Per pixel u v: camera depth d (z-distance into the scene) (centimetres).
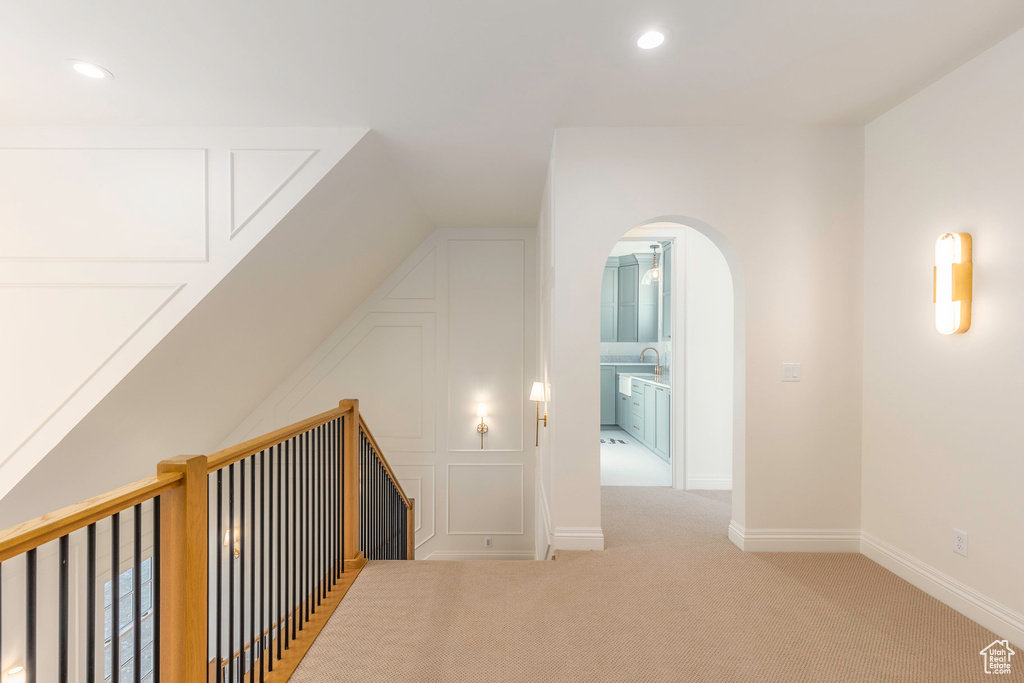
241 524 171
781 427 302
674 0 194
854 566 280
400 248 531
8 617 277
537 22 208
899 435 271
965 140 232
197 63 237
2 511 288
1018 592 206
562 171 308
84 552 331
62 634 104
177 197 304
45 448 289
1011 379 210
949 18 202
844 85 255
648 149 305
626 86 259
